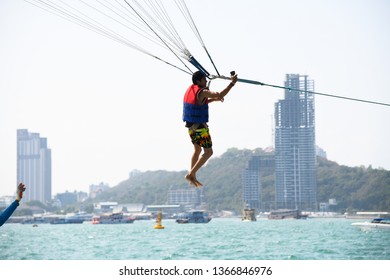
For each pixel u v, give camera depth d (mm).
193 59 27062
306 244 144250
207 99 27281
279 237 188250
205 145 27141
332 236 181125
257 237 190625
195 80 27375
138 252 125188
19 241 189250
